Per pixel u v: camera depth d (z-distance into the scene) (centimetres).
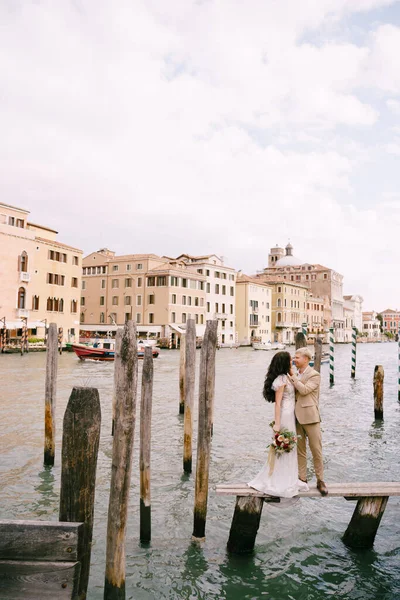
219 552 632
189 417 956
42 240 5128
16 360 3600
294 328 9381
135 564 602
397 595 547
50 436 970
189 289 6656
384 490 614
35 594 301
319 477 614
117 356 884
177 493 840
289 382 612
